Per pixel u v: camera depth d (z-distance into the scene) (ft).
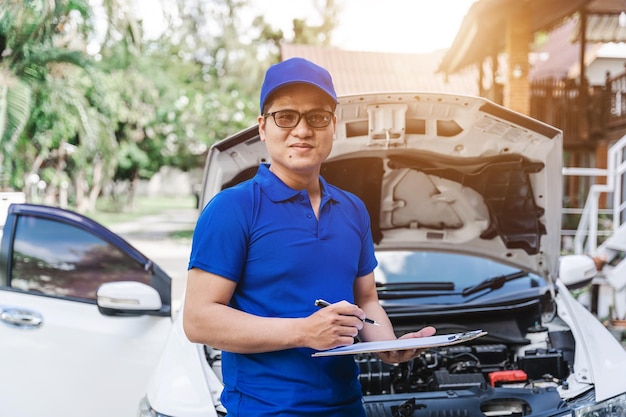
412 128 10.17
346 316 5.63
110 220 96.68
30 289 12.26
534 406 8.79
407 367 10.50
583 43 45.70
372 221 12.02
